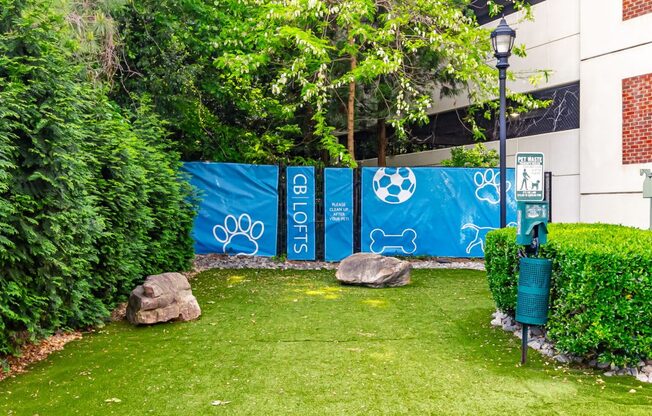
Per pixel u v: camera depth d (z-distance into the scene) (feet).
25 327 16.44
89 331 19.08
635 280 13.85
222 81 44.91
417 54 42.68
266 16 35.96
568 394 13.12
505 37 27.81
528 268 15.56
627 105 37.27
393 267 28.22
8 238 15.01
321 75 35.53
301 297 25.17
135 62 36.17
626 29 37.14
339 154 37.37
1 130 14.69
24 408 12.34
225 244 36.45
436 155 56.65
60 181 16.55
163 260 27.84
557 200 43.55
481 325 19.98
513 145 47.80
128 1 31.91
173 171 29.14
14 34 15.90
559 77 43.06
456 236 37.42
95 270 20.65
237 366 15.25
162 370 14.94
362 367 15.15
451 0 41.96
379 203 37.11
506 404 12.52
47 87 16.19
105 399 12.88
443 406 12.42
